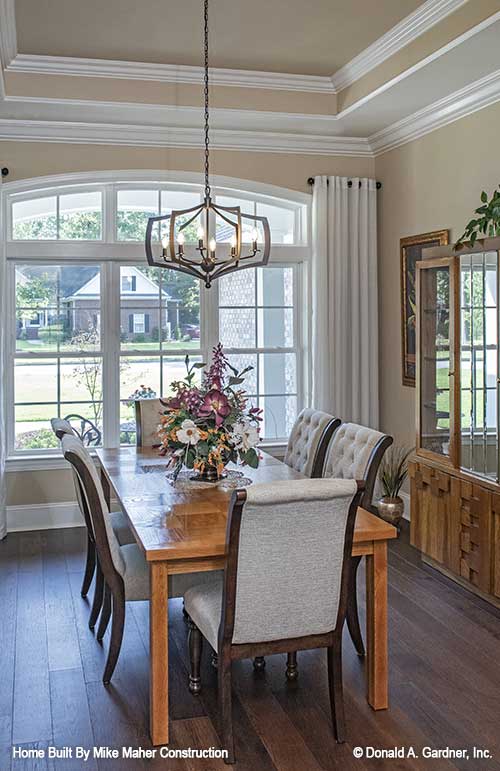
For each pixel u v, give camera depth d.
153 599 2.65
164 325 5.71
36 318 5.49
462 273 4.07
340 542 2.58
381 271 5.94
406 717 2.83
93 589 4.22
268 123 5.34
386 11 4.07
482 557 3.93
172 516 2.99
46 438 5.55
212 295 5.77
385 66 4.55
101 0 3.92
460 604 3.94
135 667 3.26
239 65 4.93
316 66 4.95
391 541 5.09
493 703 2.92
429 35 4.07
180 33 4.38
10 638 3.55
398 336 5.70
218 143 5.58
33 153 5.24
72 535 5.27
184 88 4.96
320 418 4.07
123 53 4.68
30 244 5.33
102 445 5.62
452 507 4.21
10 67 4.67
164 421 3.48
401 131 5.40
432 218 5.16
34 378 5.51
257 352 5.93
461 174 4.80
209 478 3.60
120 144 5.38
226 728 2.56
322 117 5.24
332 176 5.77
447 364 4.25
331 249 5.76
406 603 3.95
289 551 2.51
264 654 2.60
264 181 5.70
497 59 4.03
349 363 5.88
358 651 3.38
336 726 2.67
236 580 2.49
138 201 5.61
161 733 2.66
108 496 4.31
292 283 5.99
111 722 2.81
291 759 2.56
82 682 3.12
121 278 5.62
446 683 3.08
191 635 3.01
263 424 5.98
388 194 5.77
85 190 5.49
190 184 5.59
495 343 3.77
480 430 3.94
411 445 5.54
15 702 2.95
